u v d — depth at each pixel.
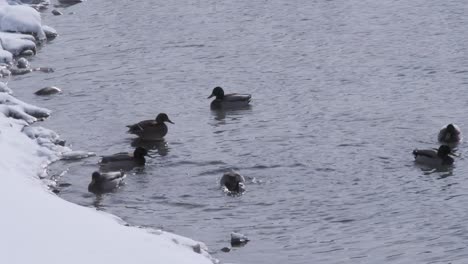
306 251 22.86
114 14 52.03
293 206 25.86
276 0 53.91
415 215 24.98
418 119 33.31
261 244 23.38
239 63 41.69
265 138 31.69
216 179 28.00
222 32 47.09
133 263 16.94
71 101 36.50
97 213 21.84
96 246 17.53
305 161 29.31
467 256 22.14
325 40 45.00
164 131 31.78
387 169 28.61
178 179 28.08
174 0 55.00
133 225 24.56
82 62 42.38
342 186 27.27
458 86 37.19
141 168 29.00
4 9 47.25
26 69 40.84
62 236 17.64
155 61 42.31
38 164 28.91
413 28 46.59
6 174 22.41
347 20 48.75
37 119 34.12
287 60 41.84
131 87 38.41
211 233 24.16
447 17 48.50
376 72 39.47
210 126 33.28
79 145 31.34
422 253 22.45
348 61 41.28
